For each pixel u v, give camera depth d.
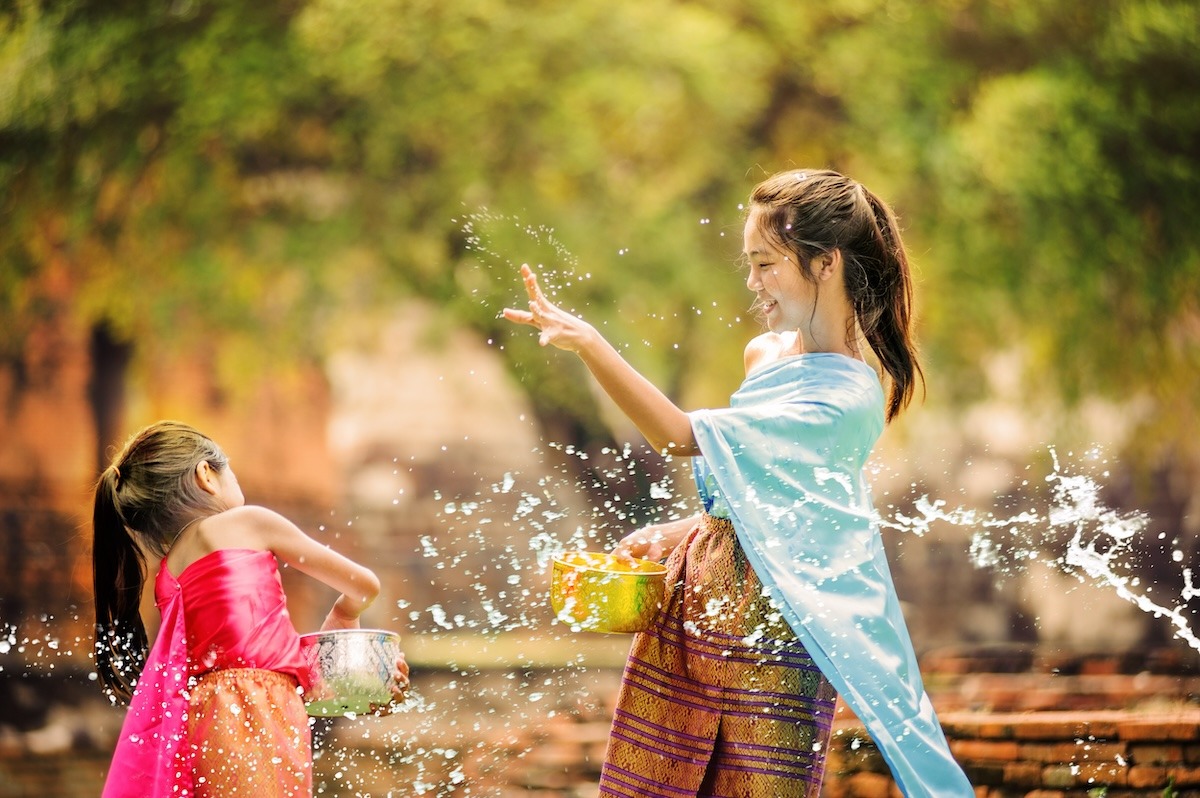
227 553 5.43
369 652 5.46
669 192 23.12
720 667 4.64
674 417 4.54
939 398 23.84
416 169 23.11
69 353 24.53
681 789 4.66
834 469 4.58
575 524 23.66
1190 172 23.31
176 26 23.45
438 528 31.33
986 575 26.80
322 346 24.42
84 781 12.84
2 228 23.62
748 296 23.08
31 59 23.84
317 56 22.69
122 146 23.52
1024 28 23.70
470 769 11.20
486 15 22.61
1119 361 23.58
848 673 4.36
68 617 23.16
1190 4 23.62
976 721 7.29
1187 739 7.16
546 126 22.44
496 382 38.00
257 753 5.18
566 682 16.84
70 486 24.23
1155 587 24.66
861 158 23.50
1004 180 23.05
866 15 23.75
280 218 23.62
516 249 22.55
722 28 23.05
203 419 26.81
